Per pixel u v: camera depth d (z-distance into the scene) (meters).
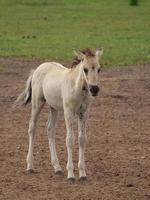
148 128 20.50
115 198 13.55
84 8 60.91
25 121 21.38
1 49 36.72
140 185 14.54
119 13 57.34
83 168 14.88
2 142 18.53
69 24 48.81
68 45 38.12
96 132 19.81
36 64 32.34
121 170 15.77
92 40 40.22
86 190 14.11
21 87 26.95
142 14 56.81
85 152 17.41
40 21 50.41
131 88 26.83
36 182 14.75
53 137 15.77
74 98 14.55
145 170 15.80
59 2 65.00
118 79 28.55
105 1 67.19
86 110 14.81
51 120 15.79
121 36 42.38
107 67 31.80
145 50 36.72
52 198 13.55
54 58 33.91
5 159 16.77
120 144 18.38
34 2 63.81
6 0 64.19
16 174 15.42
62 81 14.95
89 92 14.09
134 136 19.39
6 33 43.59
